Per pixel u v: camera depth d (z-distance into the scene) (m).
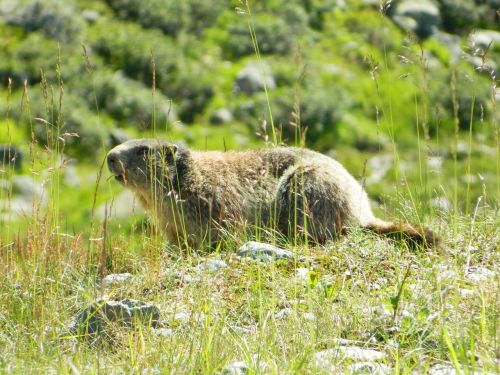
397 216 14.98
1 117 36.50
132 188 16.02
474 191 32.25
